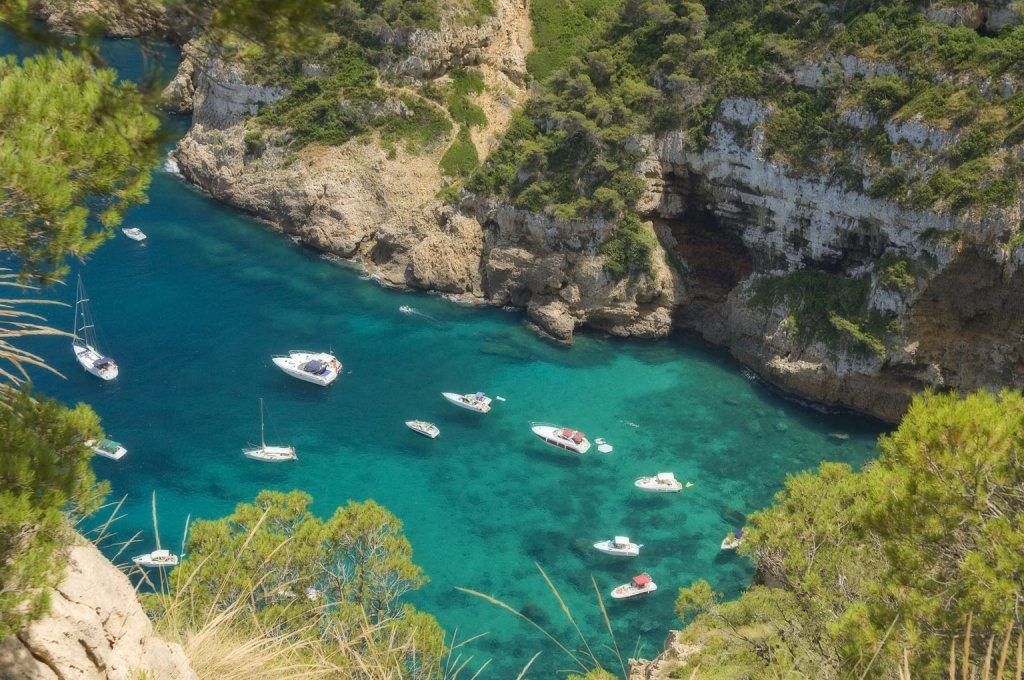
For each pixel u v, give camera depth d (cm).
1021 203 6575
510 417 6931
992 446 1427
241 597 1262
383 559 2484
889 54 7281
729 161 7925
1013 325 6862
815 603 2183
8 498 963
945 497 1438
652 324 8225
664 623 5088
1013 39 6894
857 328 7125
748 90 7794
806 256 7762
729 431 6969
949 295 6944
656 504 6097
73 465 1123
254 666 1102
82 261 1245
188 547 2152
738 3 8338
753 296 7950
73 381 6675
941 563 1441
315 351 7444
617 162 8194
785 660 1903
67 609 934
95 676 920
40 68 1199
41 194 1111
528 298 8431
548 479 6278
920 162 6981
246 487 5891
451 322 8162
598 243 8162
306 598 1944
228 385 6862
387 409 6856
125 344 7175
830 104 7512
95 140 1202
